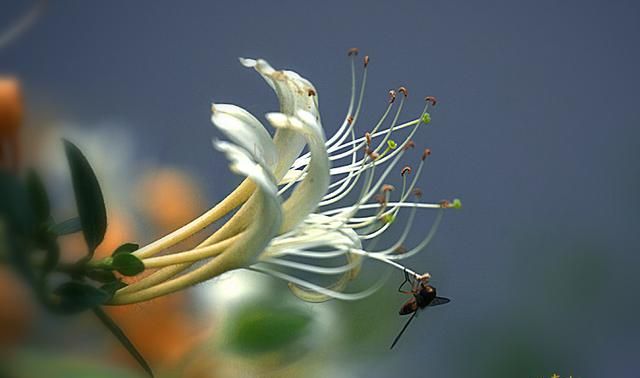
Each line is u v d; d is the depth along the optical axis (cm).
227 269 41
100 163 45
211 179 70
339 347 38
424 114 45
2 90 37
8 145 37
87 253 38
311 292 42
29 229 36
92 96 80
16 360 34
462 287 64
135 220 42
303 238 42
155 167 46
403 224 49
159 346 38
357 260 42
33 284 35
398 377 45
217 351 37
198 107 83
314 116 42
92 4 84
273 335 37
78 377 34
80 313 37
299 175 43
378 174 52
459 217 74
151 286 40
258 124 41
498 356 47
